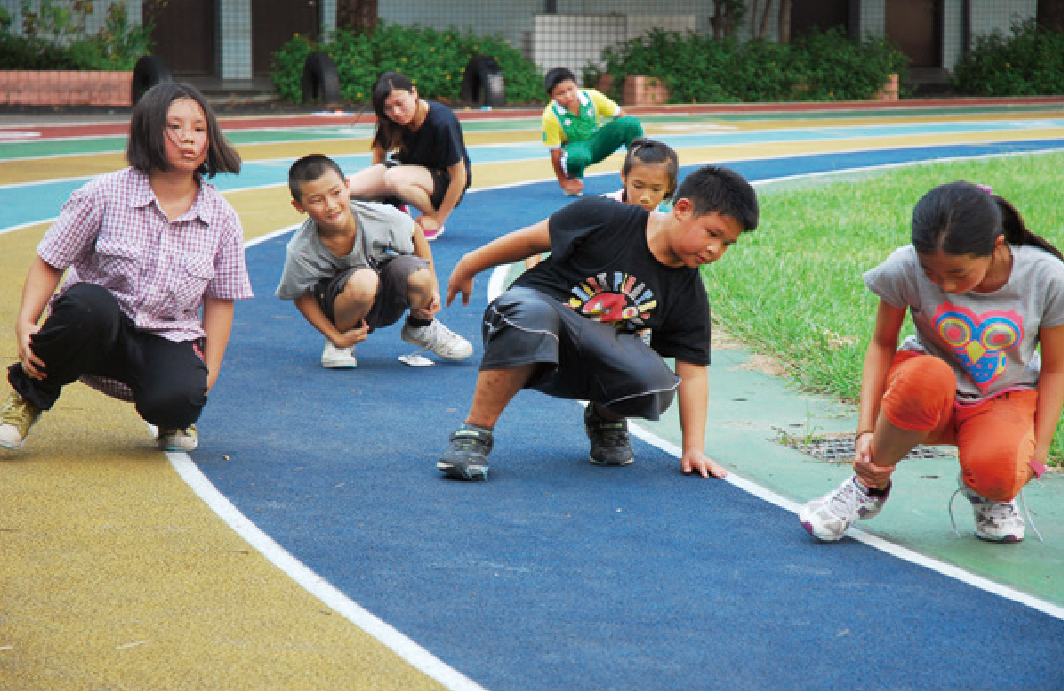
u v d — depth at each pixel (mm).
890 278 4566
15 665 3537
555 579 4262
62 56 26375
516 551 4512
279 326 8250
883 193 14609
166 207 5305
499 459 5652
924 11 37781
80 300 5020
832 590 4230
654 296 5230
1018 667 3689
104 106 25391
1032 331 4434
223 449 5668
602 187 15383
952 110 31281
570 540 4633
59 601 3971
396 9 31562
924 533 4805
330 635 3791
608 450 5551
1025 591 4258
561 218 5230
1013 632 3928
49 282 5281
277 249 10938
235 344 7734
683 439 5523
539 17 32844
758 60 32375
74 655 3609
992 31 38312
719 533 4754
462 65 29797
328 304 7004
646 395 5199
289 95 27953
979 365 4484
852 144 21750
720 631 3887
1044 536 4777
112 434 5836
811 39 33938
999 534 4676
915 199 14156
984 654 3770
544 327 5066
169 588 4102
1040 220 12328
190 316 5473
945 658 3738
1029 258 4379
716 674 3600
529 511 4945
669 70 31172
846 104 31531
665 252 5156
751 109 30047
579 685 3514
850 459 5730
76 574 4188
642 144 6711
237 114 24734
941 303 4480
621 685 3520
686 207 4938
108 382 5488
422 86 28875
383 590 4137
